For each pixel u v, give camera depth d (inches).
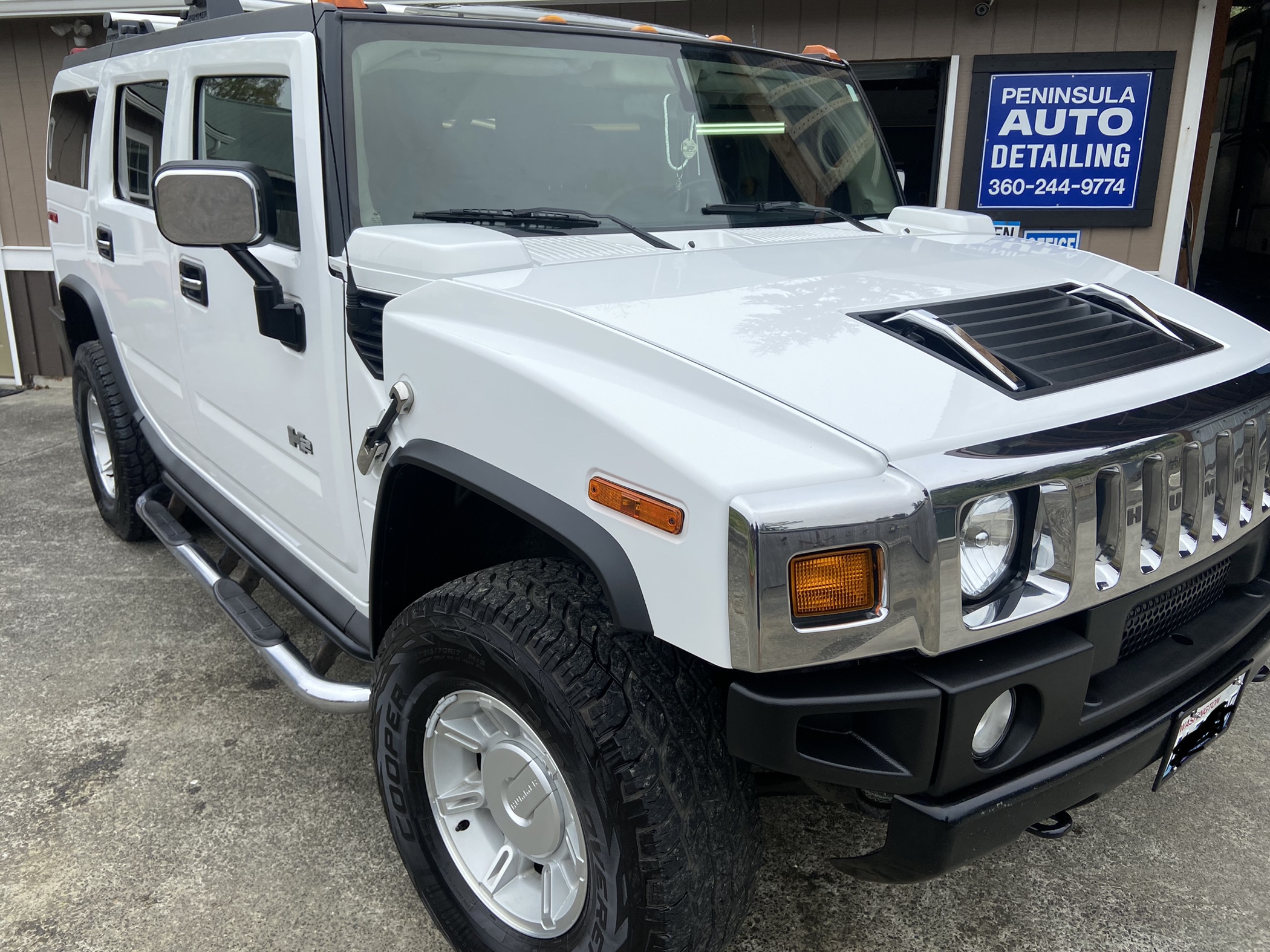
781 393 59.8
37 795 103.5
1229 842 97.2
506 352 68.4
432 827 80.6
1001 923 86.8
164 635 139.9
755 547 52.6
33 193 290.0
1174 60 226.7
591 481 61.2
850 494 53.9
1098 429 62.4
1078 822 100.5
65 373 306.2
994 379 65.2
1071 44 230.1
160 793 104.3
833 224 111.6
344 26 87.8
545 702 63.9
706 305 72.1
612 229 95.0
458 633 69.4
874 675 57.6
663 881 61.8
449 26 95.0
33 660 132.3
